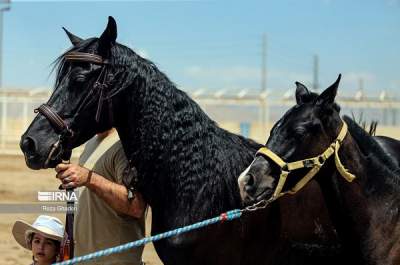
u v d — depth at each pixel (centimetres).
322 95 541
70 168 554
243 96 3378
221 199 559
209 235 552
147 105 559
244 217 560
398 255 557
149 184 568
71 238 600
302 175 547
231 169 569
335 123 549
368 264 561
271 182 536
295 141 537
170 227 557
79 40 582
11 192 1747
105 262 600
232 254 562
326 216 593
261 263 579
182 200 554
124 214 602
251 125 3509
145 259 1120
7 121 3684
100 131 571
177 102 566
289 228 585
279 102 3372
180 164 557
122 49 564
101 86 552
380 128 3397
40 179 2044
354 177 556
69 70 555
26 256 1128
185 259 554
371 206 561
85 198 614
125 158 591
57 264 503
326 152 545
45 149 538
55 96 550
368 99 3375
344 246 577
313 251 591
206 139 567
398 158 647
